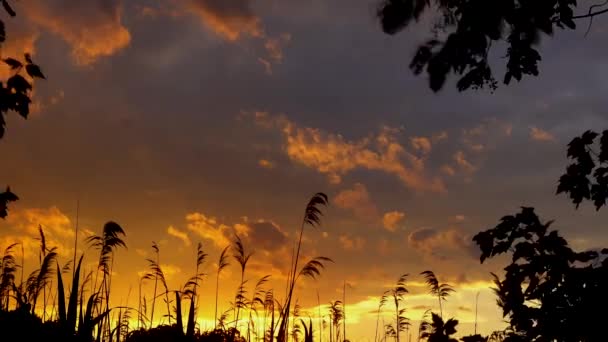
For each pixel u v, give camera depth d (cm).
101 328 870
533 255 596
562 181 618
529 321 578
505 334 591
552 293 579
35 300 970
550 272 584
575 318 554
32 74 594
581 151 614
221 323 1217
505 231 613
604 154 609
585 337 550
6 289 973
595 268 575
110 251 1041
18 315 803
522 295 588
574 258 591
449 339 519
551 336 561
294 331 1238
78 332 740
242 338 1189
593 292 559
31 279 995
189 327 810
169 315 1150
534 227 607
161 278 1164
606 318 546
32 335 754
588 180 609
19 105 592
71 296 747
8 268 993
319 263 979
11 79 590
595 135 613
